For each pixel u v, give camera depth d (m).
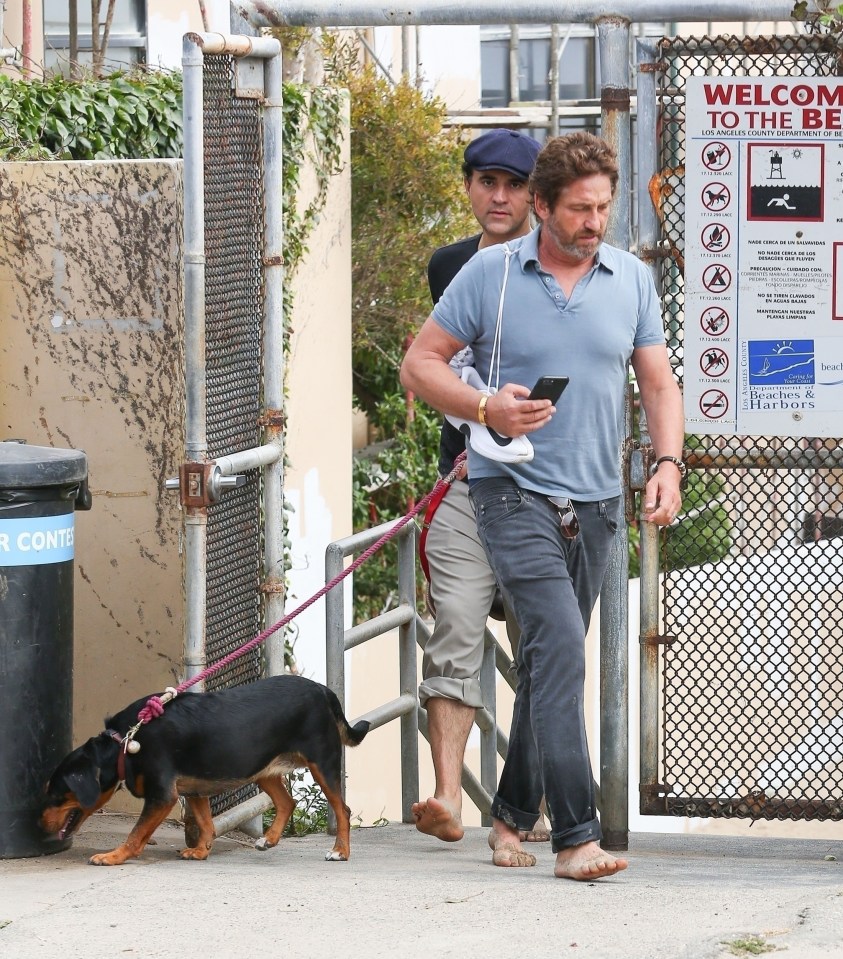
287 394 18.42
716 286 9.74
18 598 9.21
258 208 10.29
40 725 9.32
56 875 8.70
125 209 10.88
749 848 11.28
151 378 10.95
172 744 8.95
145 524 11.04
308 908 7.66
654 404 8.96
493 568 8.70
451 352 8.82
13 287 11.09
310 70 21.92
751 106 9.59
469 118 29.17
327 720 9.59
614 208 9.92
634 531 22.36
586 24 9.95
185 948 6.92
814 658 11.70
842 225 9.62
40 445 10.95
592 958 6.60
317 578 20.08
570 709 8.41
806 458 10.08
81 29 23.81
